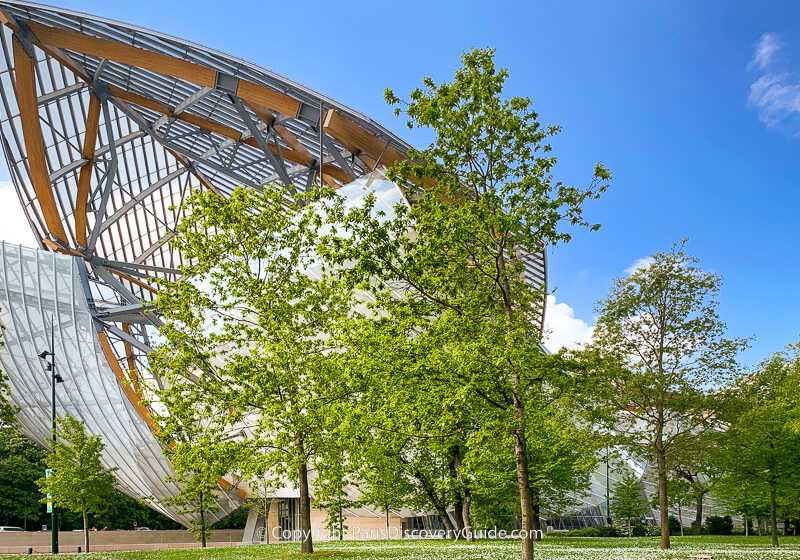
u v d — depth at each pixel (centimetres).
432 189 1422
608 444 2334
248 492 5253
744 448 2636
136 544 4869
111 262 5041
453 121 1395
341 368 1680
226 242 1878
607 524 6194
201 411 2008
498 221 1271
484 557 1711
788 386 2798
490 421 1321
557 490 4222
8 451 6575
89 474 3531
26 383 4309
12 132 4288
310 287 1950
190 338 1862
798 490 2697
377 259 1393
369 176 3138
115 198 5734
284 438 1797
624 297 2405
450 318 1339
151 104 4219
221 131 4381
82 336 4181
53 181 4903
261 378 1789
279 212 1895
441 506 3091
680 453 2328
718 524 5481
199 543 5450
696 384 2359
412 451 2856
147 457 4597
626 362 2373
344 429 1548
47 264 4153
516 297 1482
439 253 1355
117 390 4253
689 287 2358
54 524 3181
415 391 1353
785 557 1616
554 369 1366
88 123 4388
